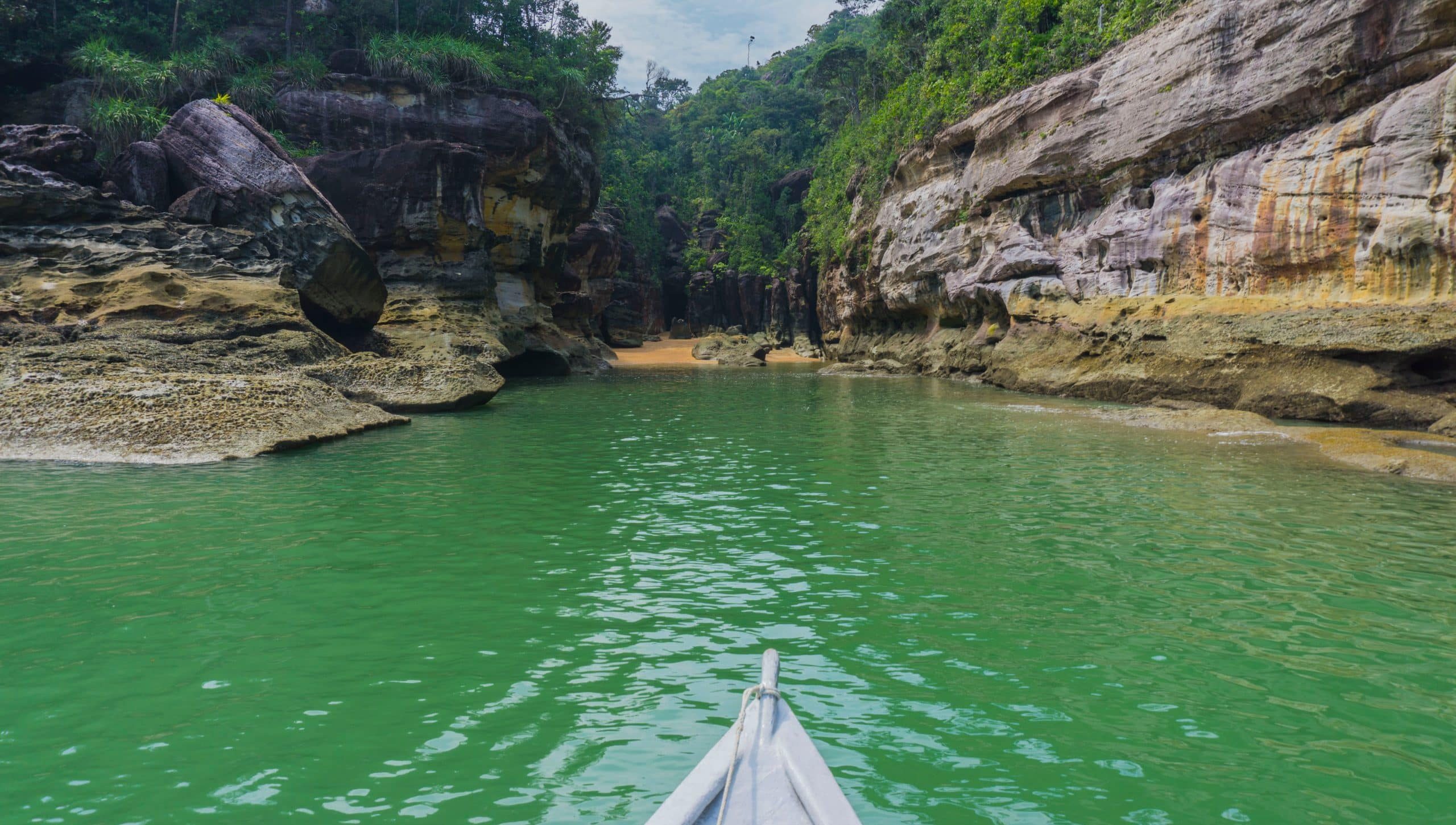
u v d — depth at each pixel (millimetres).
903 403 24766
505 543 8867
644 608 6945
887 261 43406
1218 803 4156
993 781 4348
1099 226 27328
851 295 51656
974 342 34062
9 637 6172
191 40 42188
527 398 26719
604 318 73312
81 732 4812
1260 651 6039
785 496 11383
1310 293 20328
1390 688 5445
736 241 87000
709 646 6137
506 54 46125
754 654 6012
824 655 5988
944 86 41562
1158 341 23078
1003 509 10586
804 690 5430
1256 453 14695
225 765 4469
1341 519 9906
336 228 24297
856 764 4508
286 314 21000
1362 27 19219
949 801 4168
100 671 5625
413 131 36594
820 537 9195
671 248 92000
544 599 7133
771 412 22359
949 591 7387
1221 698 5316
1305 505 10711
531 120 38156
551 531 9359
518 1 54469
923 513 10328
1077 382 25406
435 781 4312
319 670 5684
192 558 8141
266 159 24234
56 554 8180
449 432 17625
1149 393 22547
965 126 36469
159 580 7457
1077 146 28266
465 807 4078
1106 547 8773
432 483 11969
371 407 18547
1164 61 24906
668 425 19422
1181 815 4055
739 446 16094
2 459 12664
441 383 21906
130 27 40438
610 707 5176
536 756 4574
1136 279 25531
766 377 40094
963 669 5762
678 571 7957
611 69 56250
